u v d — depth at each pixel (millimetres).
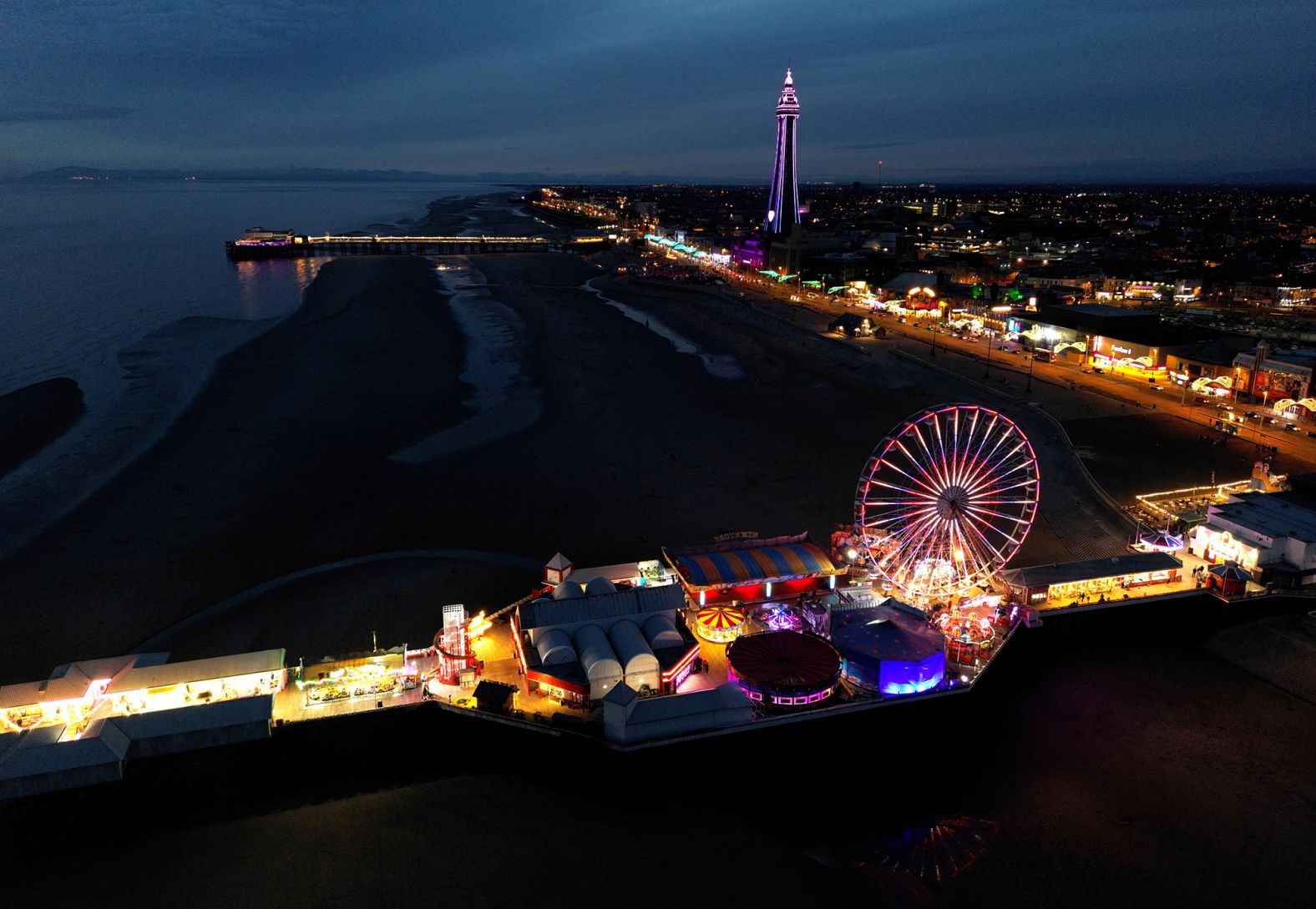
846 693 52719
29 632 59375
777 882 40438
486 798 46188
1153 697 55375
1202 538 68062
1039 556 71750
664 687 51688
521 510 80688
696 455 95688
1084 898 39594
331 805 45562
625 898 39219
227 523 77188
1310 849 42219
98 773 43875
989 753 50312
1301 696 54938
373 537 74750
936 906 39250
